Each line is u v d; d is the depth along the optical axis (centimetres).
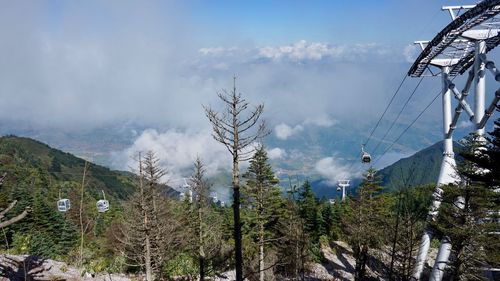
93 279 2508
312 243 5303
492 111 2817
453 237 2830
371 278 3519
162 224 3319
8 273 2084
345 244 5994
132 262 3778
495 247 2802
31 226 5194
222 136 1220
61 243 5072
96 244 4791
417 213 1489
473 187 2678
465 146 2831
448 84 3825
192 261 3888
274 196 3488
